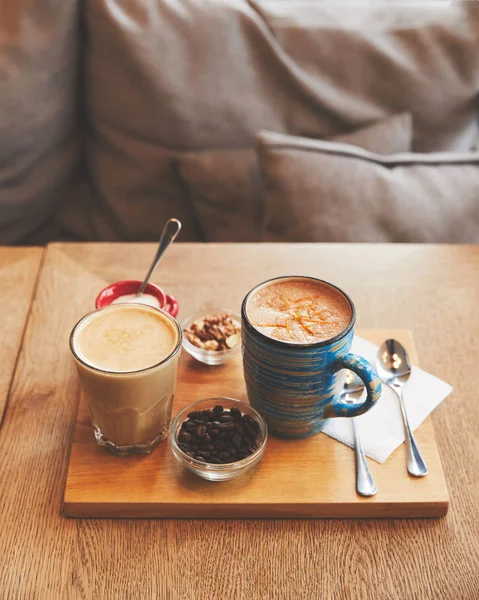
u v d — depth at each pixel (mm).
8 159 1180
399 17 1223
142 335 637
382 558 584
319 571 575
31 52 1121
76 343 621
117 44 1147
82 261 892
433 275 885
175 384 668
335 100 1206
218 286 857
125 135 1223
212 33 1164
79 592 558
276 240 1145
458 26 1208
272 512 610
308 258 911
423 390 712
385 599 558
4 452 657
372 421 680
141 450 649
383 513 613
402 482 626
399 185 1123
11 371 741
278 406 633
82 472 630
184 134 1213
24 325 796
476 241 1129
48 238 1317
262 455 648
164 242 783
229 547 591
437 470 637
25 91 1135
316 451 654
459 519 613
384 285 866
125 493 612
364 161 1138
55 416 693
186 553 585
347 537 600
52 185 1249
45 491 628
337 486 623
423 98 1216
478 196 1129
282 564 579
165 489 617
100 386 596
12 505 615
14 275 868
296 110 1221
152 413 628
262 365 612
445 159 1154
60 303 824
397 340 772
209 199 1237
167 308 771
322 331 610
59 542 591
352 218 1111
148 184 1255
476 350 774
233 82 1190
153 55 1152
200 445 624
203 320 766
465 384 731
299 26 1189
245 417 646
